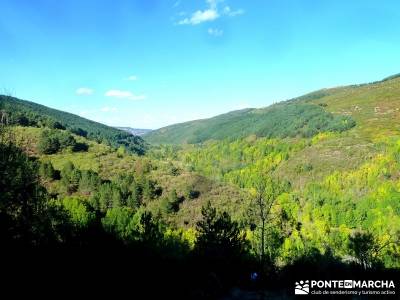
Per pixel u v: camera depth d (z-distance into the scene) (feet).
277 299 89.81
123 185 383.65
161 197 395.55
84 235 87.71
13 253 70.33
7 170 71.92
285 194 504.84
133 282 80.48
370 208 433.48
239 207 387.14
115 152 564.30
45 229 81.00
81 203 233.55
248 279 104.63
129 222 189.67
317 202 483.10
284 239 249.55
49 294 67.15
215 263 108.99
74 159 492.13
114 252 86.33
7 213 73.26
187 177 451.94
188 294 85.97
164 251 107.55
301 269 108.27
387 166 561.84
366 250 147.95
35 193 80.38
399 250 162.81
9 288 64.80
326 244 257.14
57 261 75.56
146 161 523.29
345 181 577.84
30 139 514.27
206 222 114.93
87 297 71.10
